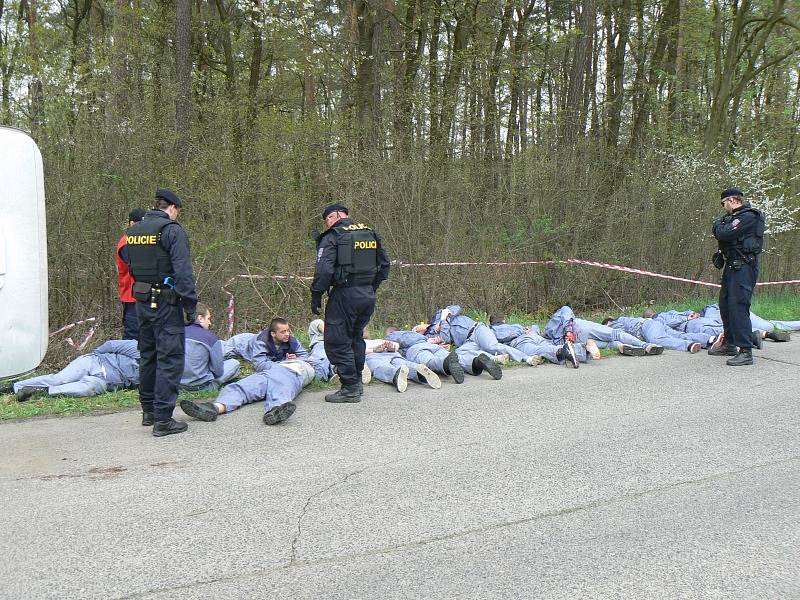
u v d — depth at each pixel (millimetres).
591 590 2688
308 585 2719
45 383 5789
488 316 9922
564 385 6309
